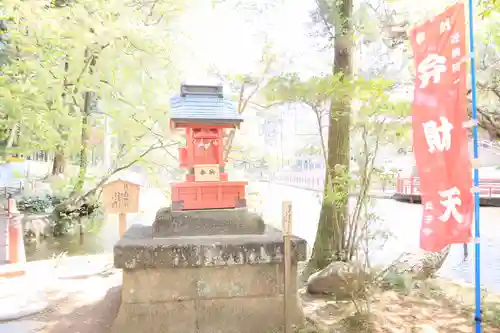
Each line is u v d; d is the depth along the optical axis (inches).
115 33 378.6
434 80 167.9
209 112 198.2
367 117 257.3
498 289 273.9
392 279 264.8
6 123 393.4
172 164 490.3
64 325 201.0
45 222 507.8
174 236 190.5
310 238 480.7
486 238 490.6
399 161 978.1
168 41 408.5
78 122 430.0
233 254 179.0
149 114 430.3
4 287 260.4
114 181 374.3
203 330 180.2
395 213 694.5
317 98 263.1
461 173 161.0
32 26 373.4
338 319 204.7
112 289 259.0
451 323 200.2
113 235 541.6
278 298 187.6
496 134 250.7
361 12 287.6
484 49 252.7
